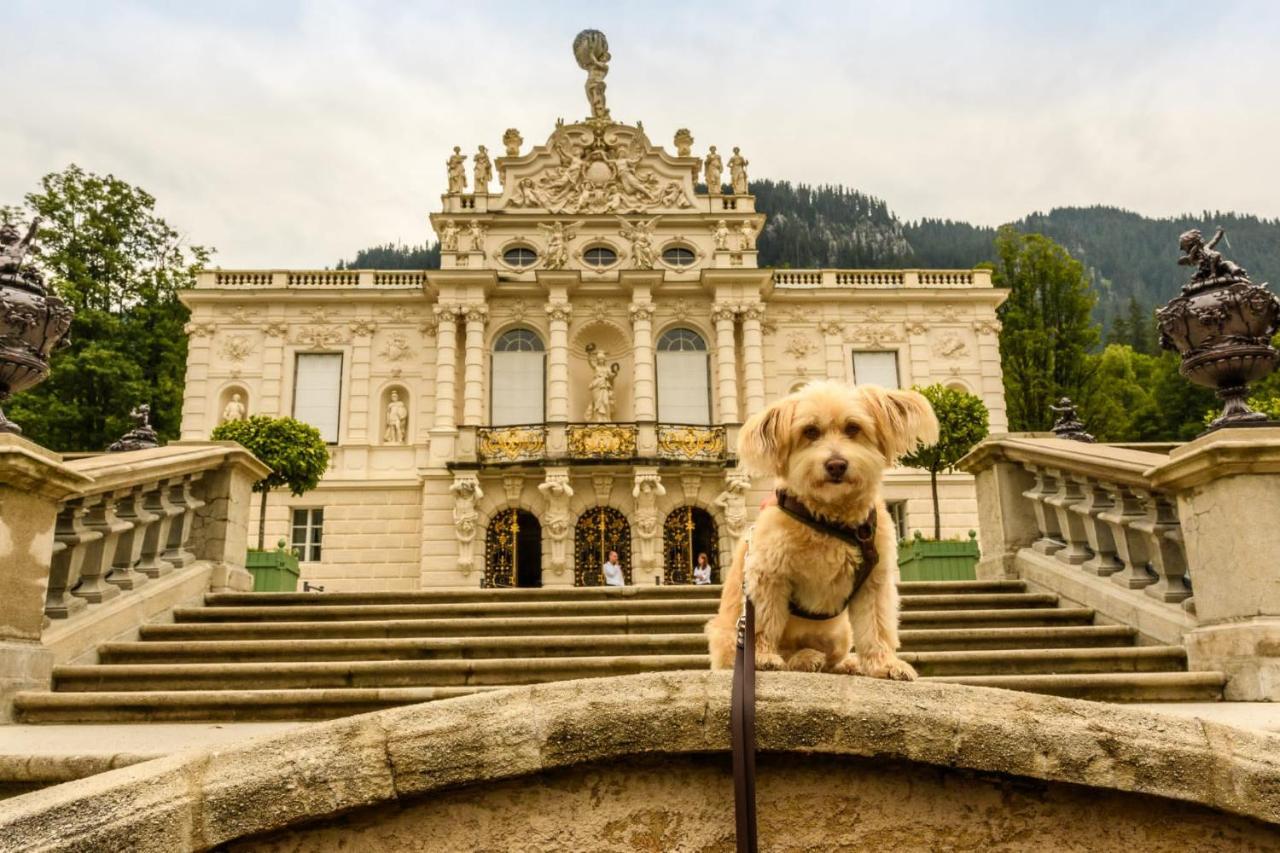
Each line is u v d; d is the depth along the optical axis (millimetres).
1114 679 5594
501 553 24781
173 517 8328
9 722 5371
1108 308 172500
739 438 2936
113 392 28188
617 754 2406
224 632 7207
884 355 27375
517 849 2410
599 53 30062
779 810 2479
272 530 25078
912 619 7531
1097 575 7703
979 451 9273
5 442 5402
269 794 2248
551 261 27125
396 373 26531
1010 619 7578
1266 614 5523
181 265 30719
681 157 28891
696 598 8758
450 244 27109
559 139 28891
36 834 2072
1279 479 5691
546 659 6211
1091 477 7711
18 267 5945
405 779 2324
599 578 24500
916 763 2465
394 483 25453
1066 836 2494
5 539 5551
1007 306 36594
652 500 24562
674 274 27500
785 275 28172
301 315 26750
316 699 5555
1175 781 2412
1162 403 42188
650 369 26359
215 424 25828
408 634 7309
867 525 2717
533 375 26734
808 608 2814
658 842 2438
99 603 6832
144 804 2166
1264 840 2477
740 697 2400
